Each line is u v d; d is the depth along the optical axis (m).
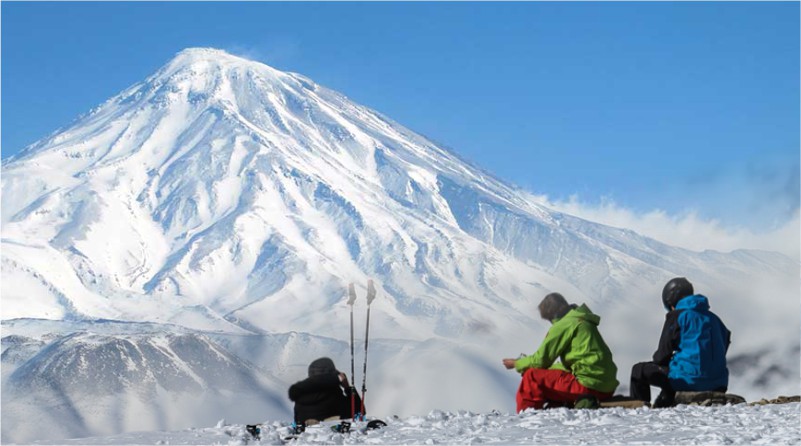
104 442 18.98
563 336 19.44
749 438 15.57
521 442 16.11
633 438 16.08
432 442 16.70
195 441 18.73
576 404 19.31
